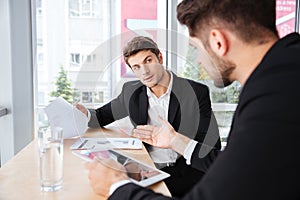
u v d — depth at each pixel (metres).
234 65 0.73
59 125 1.32
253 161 0.52
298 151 0.51
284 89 0.54
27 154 1.17
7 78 2.13
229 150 0.56
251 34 0.67
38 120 2.18
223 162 0.56
